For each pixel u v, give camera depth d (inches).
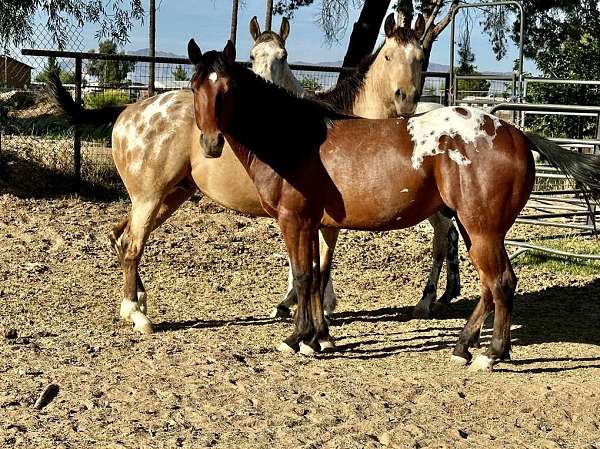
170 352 225.3
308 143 219.6
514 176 206.1
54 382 196.4
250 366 213.9
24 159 487.5
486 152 206.2
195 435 166.4
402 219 217.5
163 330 259.1
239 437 165.9
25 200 440.1
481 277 213.6
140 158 257.0
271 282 338.3
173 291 316.8
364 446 162.9
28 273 323.9
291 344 232.1
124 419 174.2
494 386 202.1
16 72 601.3
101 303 289.6
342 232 437.1
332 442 164.1
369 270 365.7
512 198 207.0
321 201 220.2
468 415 183.2
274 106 220.7
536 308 305.9
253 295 316.8
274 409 181.3
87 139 544.1
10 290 299.9
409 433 169.8
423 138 211.0
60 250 361.1
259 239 409.1
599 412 186.5
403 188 212.1
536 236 427.2
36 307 280.2
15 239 374.0
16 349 225.8
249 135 220.7
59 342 234.8
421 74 267.0
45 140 520.1
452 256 303.6
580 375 216.7
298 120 221.9
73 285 312.5
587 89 715.4
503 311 213.3
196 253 375.2
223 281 335.9
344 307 304.0
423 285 341.4
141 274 338.3
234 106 214.1
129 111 263.9
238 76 215.2
